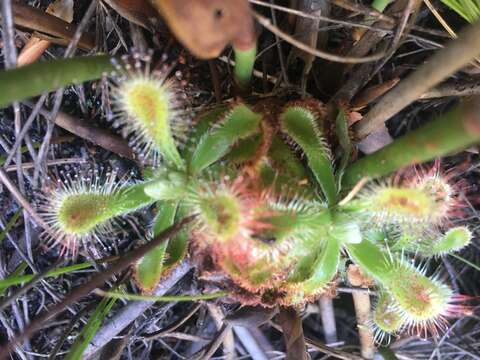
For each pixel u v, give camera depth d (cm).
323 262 7
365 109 9
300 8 8
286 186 7
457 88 8
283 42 8
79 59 6
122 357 10
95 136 8
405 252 8
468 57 5
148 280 7
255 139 7
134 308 9
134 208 7
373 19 8
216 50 6
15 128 8
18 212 9
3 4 6
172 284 8
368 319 9
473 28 5
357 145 8
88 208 7
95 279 6
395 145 6
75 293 6
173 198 7
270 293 7
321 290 7
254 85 8
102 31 8
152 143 7
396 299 7
